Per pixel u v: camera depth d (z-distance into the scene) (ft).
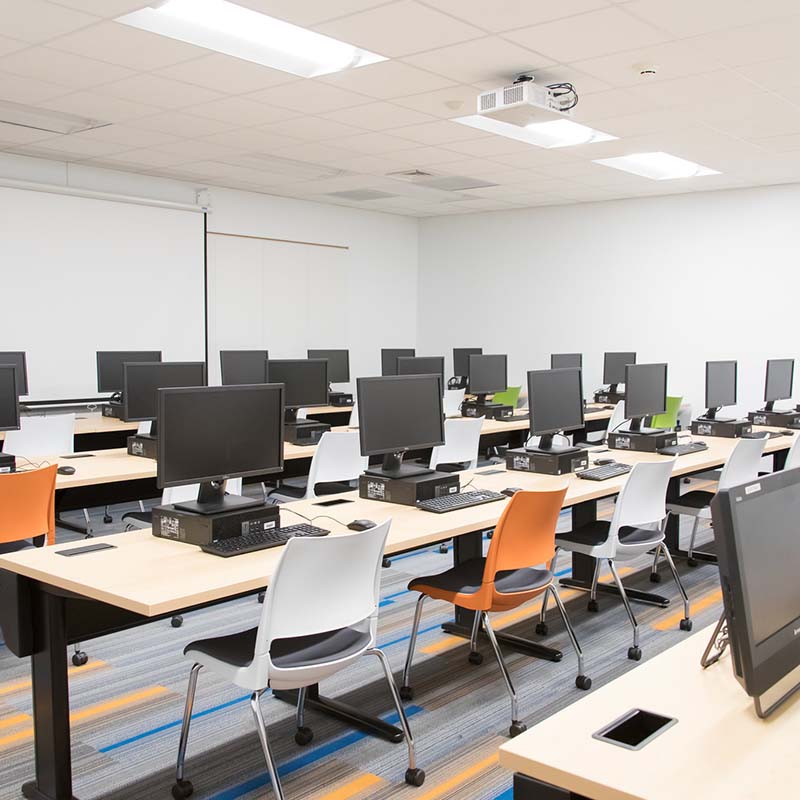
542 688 10.59
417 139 20.66
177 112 18.15
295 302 31.17
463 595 9.60
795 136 19.85
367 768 8.59
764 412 22.22
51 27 13.03
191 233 27.48
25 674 10.92
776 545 4.79
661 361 29.25
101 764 8.63
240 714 9.82
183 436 8.68
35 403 23.50
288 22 12.74
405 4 11.97
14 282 22.98
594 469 13.71
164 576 7.50
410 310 35.91
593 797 4.05
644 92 16.25
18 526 11.33
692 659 5.69
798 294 26.16
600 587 14.76
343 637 8.25
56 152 22.67
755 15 12.24
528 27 12.84
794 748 4.37
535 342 32.58
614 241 30.22
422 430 11.66
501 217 33.32
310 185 27.84
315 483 14.87
